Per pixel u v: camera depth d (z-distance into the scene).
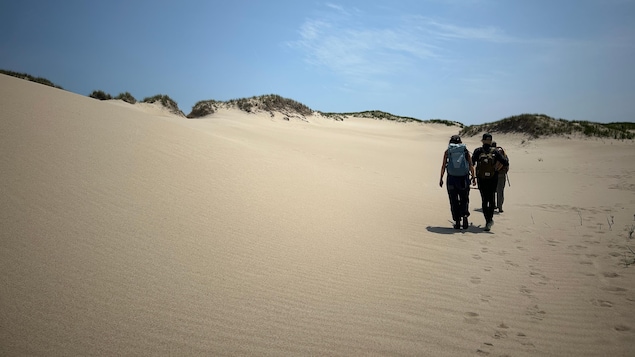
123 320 2.53
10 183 4.34
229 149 9.44
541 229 6.46
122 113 9.33
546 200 9.83
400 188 10.34
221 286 3.23
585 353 2.55
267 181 7.62
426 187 11.27
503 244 5.45
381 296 3.38
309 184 8.33
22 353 2.08
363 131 39.06
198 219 4.81
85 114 7.89
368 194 8.70
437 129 50.22
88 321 2.46
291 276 3.63
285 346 2.46
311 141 18.97
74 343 2.23
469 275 4.07
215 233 4.47
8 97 7.14
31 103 7.27
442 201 9.20
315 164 11.59
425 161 18.53
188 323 2.61
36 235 3.46
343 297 3.29
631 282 3.80
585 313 3.16
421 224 6.57
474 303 3.35
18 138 5.61
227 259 3.82
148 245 3.79
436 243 5.34
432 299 3.39
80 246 3.46
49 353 2.11
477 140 33.59
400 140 31.27
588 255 4.80
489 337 2.75
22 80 9.05
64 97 8.72
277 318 2.82
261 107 40.22
